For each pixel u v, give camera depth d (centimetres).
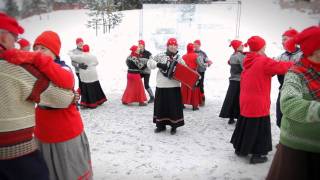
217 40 993
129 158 385
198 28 992
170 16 989
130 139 457
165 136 471
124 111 629
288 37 428
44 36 217
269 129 363
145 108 656
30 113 168
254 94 352
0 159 159
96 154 398
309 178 185
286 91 175
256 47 352
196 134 482
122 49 992
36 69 170
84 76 636
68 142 230
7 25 159
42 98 176
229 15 997
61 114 226
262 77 346
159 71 470
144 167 358
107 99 734
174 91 466
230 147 426
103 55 983
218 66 959
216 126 526
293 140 184
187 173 342
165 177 332
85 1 1005
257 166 360
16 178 162
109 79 912
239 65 508
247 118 363
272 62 338
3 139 158
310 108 158
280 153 194
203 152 406
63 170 231
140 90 672
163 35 992
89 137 467
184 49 988
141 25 998
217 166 361
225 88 836
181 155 395
